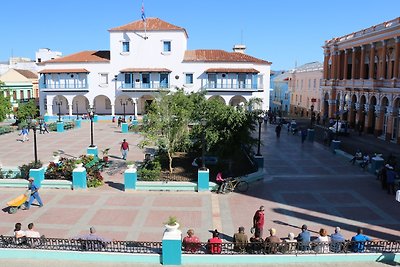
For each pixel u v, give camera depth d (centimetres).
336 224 1531
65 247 1229
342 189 2000
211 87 5156
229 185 1900
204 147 2025
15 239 1235
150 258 1196
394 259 1204
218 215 1598
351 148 3353
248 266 1181
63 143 3350
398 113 3622
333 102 5141
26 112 4569
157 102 2353
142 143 2186
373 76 4175
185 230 1441
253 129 2133
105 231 1427
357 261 1198
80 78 5278
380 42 4003
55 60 5325
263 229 1467
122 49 5203
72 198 1798
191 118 2192
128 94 5262
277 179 2181
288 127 4384
